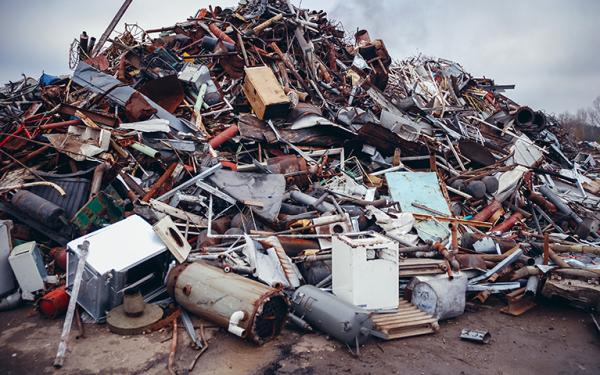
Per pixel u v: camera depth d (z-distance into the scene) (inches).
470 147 467.8
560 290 269.9
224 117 458.6
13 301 259.8
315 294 240.2
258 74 450.6
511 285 282.5
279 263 271.1
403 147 439.5
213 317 226.2
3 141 351.6
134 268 265.4
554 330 253.9
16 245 290.7
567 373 210.7
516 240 350.0
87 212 300.0
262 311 212.2
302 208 338.6
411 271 268.8
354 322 217.8
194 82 467.5
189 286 239.5
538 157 546.3
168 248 259.6
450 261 276.8
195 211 332.2
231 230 301.4
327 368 206.2
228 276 237.3
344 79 581.0
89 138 350.9
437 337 241.3
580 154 735.1
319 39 605.9
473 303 286.7
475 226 370.0
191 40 589.6
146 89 434.3
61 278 279.0
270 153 429.7
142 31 593.9
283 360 211.0
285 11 610.5
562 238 374.9
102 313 239.6
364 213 333.7
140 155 366.3
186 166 355.6
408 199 377.7
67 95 456.4
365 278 239.6
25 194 298.0
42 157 353.4
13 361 206.8
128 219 270.7
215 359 209.8
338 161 438.0
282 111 443.8
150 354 212.4
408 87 697.6
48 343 221.5
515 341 239.8
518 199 420.5
